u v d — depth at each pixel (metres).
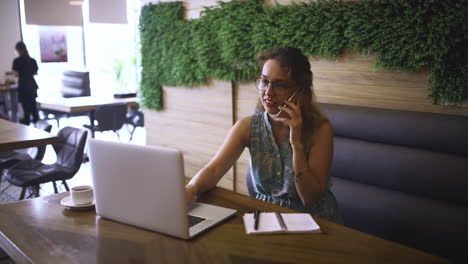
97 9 7.48
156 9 4.27
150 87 4.50
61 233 1.51
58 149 3.52
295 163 1.82
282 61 1.84
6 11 8.27
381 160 2.46
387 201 2.41
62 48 8.95
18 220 1.63
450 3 2.28
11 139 3.13
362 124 2.58
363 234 1.50
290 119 1.87
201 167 4.18
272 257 1.33
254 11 3.29
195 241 1.44
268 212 1.70
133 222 1.54
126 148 1.46
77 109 5.29
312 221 1.59
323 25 2.87
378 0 2.57
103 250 1.38
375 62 2.73
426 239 2.23
